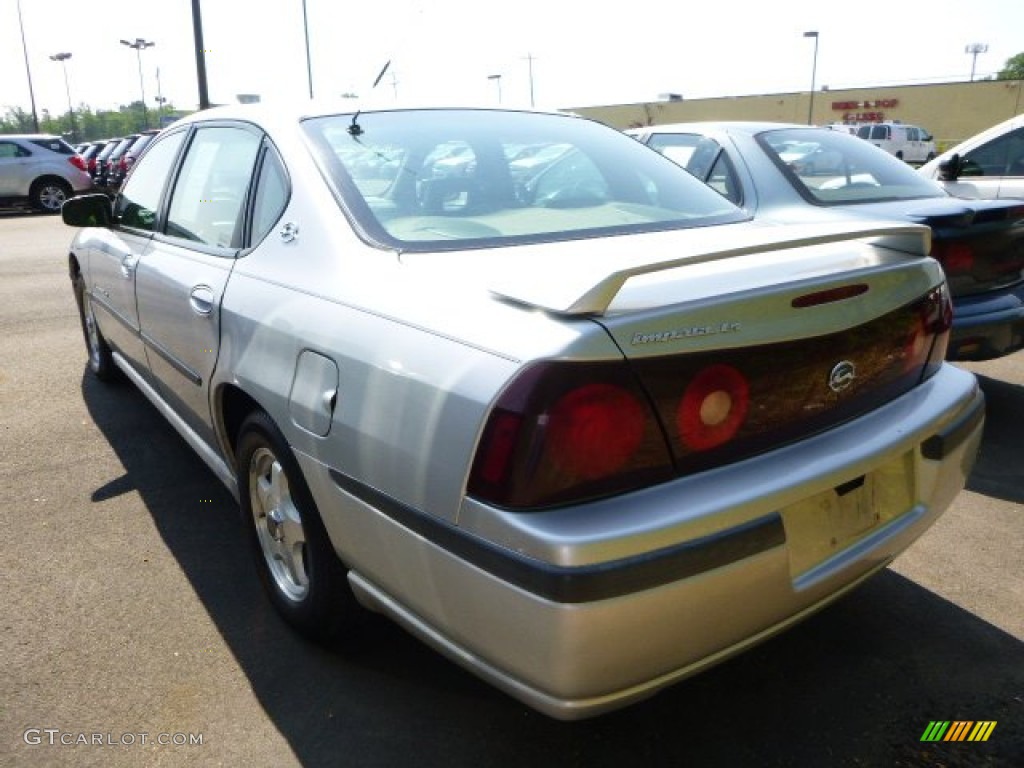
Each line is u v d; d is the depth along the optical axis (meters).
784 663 2.56
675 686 2.47
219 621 2.76
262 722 2.31
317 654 2.59
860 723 2.31
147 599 2.89
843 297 2.04
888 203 4.60
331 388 2.11
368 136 2.74
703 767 2.16
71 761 2.16
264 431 2.49
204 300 2.81
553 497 1.68
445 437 1.78
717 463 1.86
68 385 5.32
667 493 1.76
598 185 2.90
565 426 1.66
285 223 2.57
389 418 1.92
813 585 1.98
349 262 2.29
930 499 2.32
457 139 2.84
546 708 1.74
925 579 3.02
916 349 2.33
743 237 2.17
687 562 1.70
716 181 5.01
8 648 2.61
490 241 2.35
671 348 1.75
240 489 2.83
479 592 1.74
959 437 2.34
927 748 2.21
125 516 3.51
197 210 3.23
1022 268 4.50
